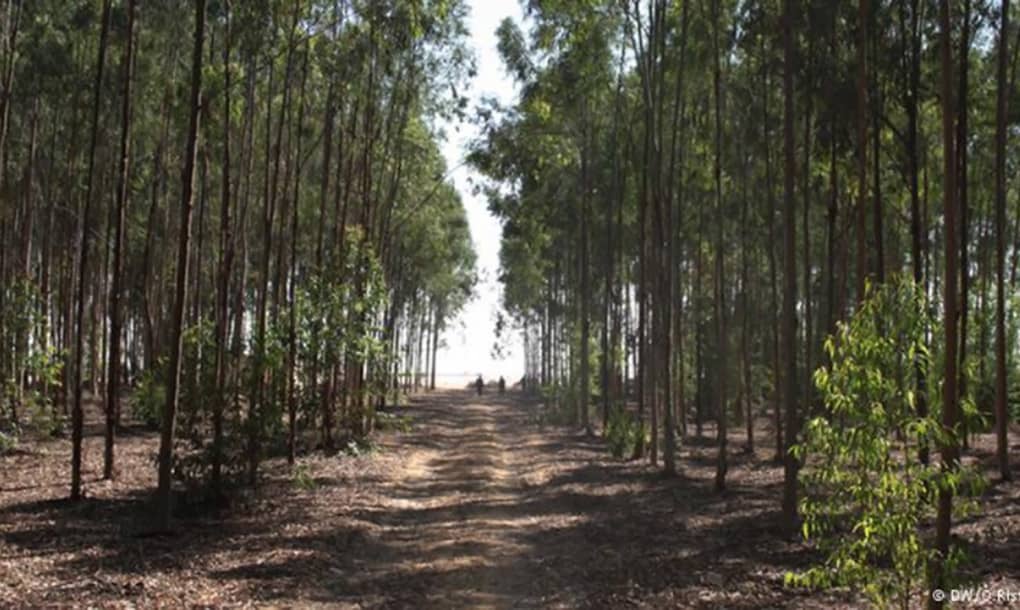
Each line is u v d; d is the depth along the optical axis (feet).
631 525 48.80
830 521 22.22
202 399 51.67
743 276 86.58
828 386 20.79
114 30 79.30
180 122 72.74
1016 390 81.56
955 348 21.79
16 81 83.30
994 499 52.54
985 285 90.17
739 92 76.28
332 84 79.20
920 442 20.48
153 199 85.30
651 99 74.38
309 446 83.35
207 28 75.87
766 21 63.41
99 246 117.29
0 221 85.25
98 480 59.06
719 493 60.44
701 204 96.22
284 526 46.37
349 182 89.15
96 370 120.37
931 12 60.75
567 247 138.62
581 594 33.40
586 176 109.29
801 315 125.49
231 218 101.60
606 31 82.84
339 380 96.53
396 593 33.76
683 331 122.83
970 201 95.61
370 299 73.87
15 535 41.86
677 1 72.49
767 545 42.04
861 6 49.47
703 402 127.54
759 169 87.81
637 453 84.69
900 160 71.51
